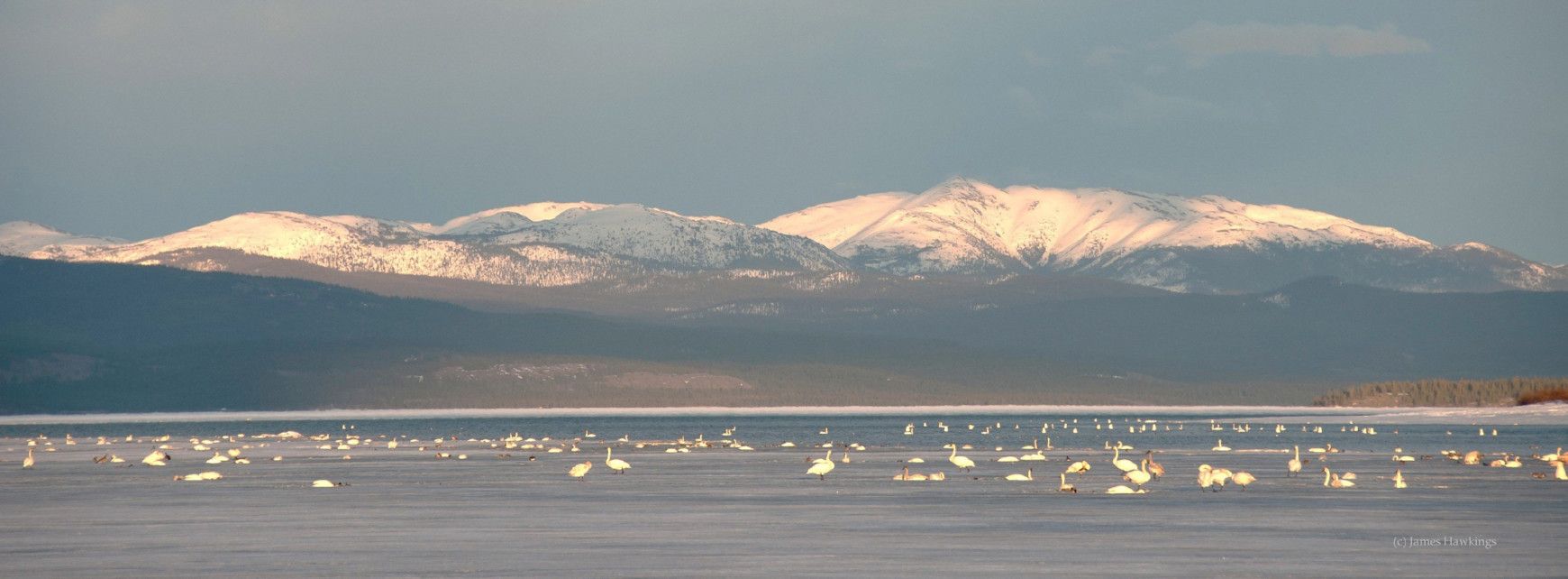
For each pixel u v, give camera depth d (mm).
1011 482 135750
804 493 122375
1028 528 94375
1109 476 142125
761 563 79562
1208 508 107438
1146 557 81250
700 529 94688
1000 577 74938
